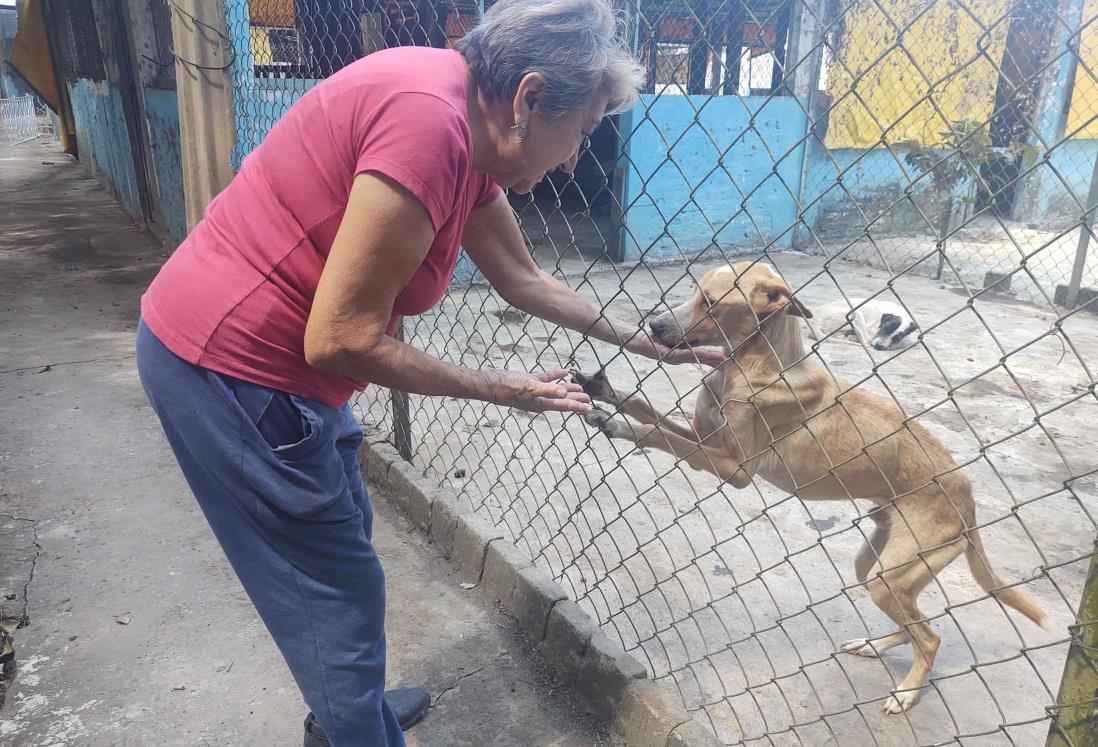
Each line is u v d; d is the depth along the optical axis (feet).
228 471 5.49
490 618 9.61
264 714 8.04
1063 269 30.53
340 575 5.84
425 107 4.67
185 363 5.35
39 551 10.77
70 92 60.64
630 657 8.00
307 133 5.06
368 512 6.98
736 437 8.86
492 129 5.24
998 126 19.04
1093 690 4.31
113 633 9.18
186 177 15.84
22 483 12.64
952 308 25.64
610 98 5.34
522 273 7.46
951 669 9.07
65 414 15.43
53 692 8.25
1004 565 11.24
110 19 35.40
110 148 44.29
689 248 32.99
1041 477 13.97
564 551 11.09
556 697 8.39
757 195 34.19
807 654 9.19
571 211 42.98
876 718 8.18
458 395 5.66
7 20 115.24
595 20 4.98
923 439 8.41
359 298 4.83
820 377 8.81
